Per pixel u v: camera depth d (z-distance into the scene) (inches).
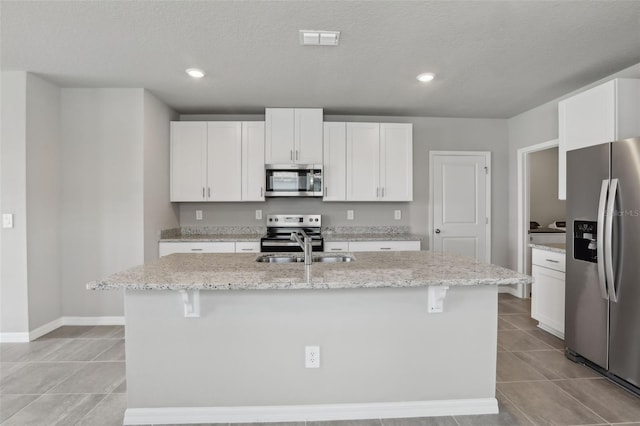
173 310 71.4
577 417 73.1
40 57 103.0
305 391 73.1
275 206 169.2
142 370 71.4
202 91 133.2
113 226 129.6
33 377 90.4
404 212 171.9
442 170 172.4
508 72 114.5
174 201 154.8
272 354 72.5
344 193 156.3
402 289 73.5
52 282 125.0
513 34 89.4
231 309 71.9
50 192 124.1
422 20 82.7
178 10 78.5
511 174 172.4
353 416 73.0
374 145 157.1
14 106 113.0
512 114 166.2
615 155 84.4
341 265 77.7
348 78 119.9
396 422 72.0
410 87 128.6
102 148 129.4
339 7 77.4
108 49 97.9
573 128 112.1
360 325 73.3
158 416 71.4
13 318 113.8
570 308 100.1
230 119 165.6
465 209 173.6
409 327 73.9
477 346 74.9
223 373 72.1
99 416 73.7
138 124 129.5
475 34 89.4
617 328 84.2
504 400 79.6
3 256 113.5
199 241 143.7
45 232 121.6
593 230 91.3
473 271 70.7
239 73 115.2
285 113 153.6
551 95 138.3
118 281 61.9
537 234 180.7
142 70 112.9
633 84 97.7
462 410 74.2
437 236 172.6
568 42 93.7
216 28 86.4
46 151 122.1
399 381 74.1
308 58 103.7
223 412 72.0
